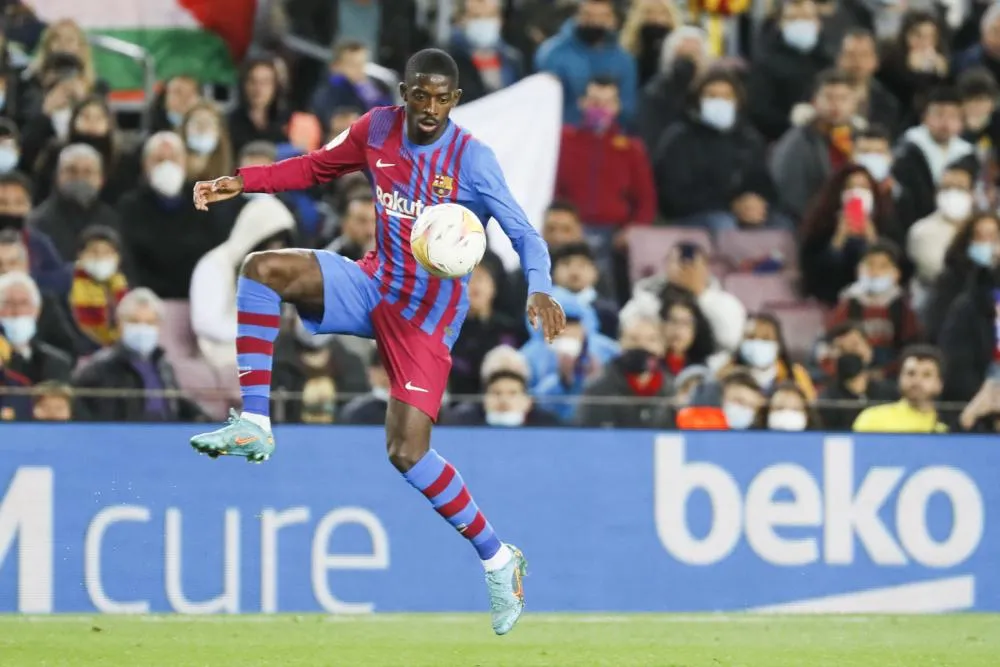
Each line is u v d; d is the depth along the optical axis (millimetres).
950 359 33250
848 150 36156
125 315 28625
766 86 37844
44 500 25516
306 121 34031
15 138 32844
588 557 26812
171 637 22734
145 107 36000
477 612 26516
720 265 35125
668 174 35562
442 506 18094
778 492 27312
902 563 27516
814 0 38844
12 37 35719
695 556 27094
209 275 31375
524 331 31344
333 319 17812
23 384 28594
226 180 18016
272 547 26125
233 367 31109
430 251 17016
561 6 38188
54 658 20344
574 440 26938
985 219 33562
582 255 31219
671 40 36562
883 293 33406
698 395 29172
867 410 29188
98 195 31828
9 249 30047
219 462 26047
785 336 34406
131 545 25734
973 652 22438
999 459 27797
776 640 23547
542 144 35375
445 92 16922
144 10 36719
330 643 22453
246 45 36938
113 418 26453
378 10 37781
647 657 21391
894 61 38469
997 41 39750
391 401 17938
